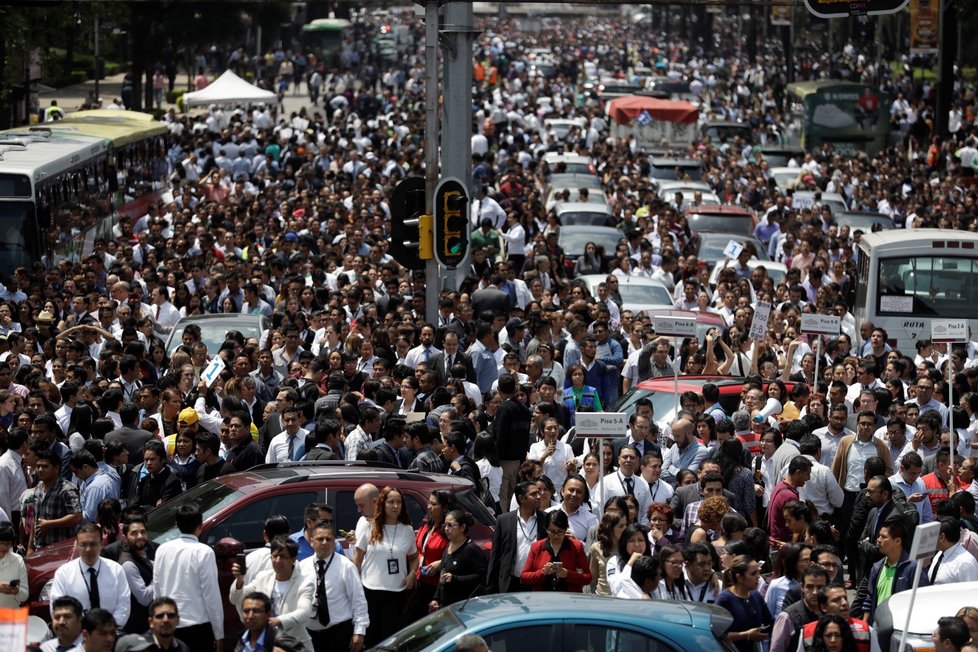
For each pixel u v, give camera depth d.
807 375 32.00
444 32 37.00
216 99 92.94
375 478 20.92
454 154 37.66
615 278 39.75
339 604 18.70
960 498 21.25
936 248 41.75
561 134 98.06
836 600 16.88
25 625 12.79
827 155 83.31
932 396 28.44
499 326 32.84
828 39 163.62
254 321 35.16
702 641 15.77
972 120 102.44
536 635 15.81
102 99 113.88
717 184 77.75
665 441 26.62
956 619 15.64
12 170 44.78
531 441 27.08
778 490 22.84
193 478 23.95
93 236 54.03
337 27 169.12
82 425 25.36
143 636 16.75
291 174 71.81
